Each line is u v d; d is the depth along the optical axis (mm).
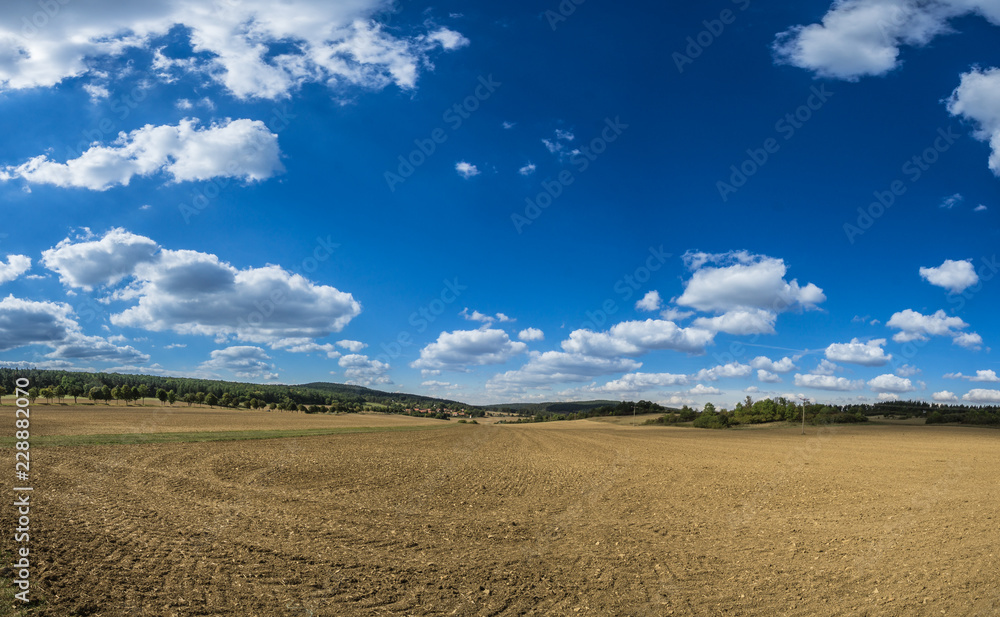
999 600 8461
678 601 8422
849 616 7832
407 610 7719
